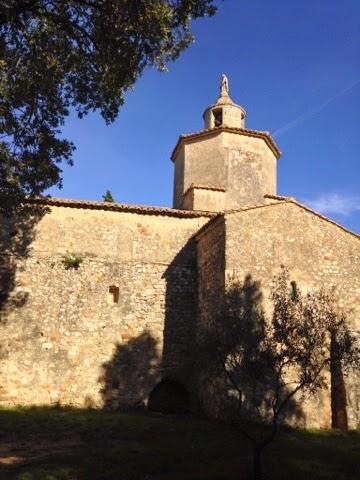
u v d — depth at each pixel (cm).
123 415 1631
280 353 998
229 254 1614
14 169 1356
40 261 1895
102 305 1888
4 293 1839
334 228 1762
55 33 1248
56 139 1399
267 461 1028
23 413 1590
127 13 1183
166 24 1212
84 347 1831
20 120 1345
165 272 1959
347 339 1040
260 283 1605
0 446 1194
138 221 2008
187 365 1866
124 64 1291
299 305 1048
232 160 2244
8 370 1767
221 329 1080
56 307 1858
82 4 1213
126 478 911
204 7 1234
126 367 1833
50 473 932
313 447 1203
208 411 1614
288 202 1739
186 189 2269
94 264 1925
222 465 1007
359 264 1744
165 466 995
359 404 1539
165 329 1894
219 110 2433
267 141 2328
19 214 1563
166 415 1698
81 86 1349
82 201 1967
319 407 1537
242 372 1032
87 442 1244
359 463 1058
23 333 1811
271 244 1662
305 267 1673
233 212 1662
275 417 951
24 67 1267
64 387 1783
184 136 2341
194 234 1992
